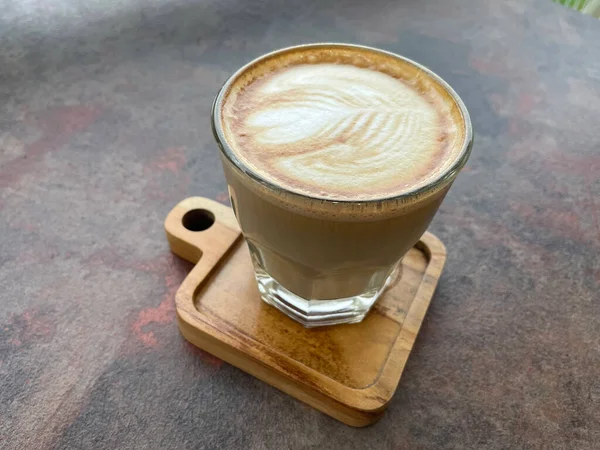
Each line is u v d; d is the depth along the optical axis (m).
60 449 0.15
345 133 0.15
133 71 0.29
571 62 0.31
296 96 0.17
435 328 0.19
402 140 0.15
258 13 0.33
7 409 0.16
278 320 0.18
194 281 0.19
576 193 0.24
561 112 0.28
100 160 0.24
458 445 0.16
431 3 0.35
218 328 0.17
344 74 0.18
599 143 0.27
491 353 0.18
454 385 0.17
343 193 0.14
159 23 0.32
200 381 0.17
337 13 0.34
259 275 0.19
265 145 0.15
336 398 0.16
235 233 0.20
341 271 0.16
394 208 0.13
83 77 0.28
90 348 0.18
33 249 0.20
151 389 0.17
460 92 0.29
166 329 0.18
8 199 0.22
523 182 0.25
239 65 0.30
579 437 0.16
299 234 0.14
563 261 0.21
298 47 0.18
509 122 0.28
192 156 0.25
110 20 0.32
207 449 0.16
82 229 0.21
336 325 0.18
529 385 0.17
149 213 0.22
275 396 0.17
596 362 0.18
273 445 0.16
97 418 0.16
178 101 0.27
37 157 0.24
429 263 0.20
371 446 0.16
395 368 0.17
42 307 0.19
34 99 0.27
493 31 0.33
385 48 0.31
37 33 0.30
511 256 0.22
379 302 0.19
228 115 0.15
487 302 0.20
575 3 0.44
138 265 0.20
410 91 0.17
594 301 0.20
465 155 0.14
